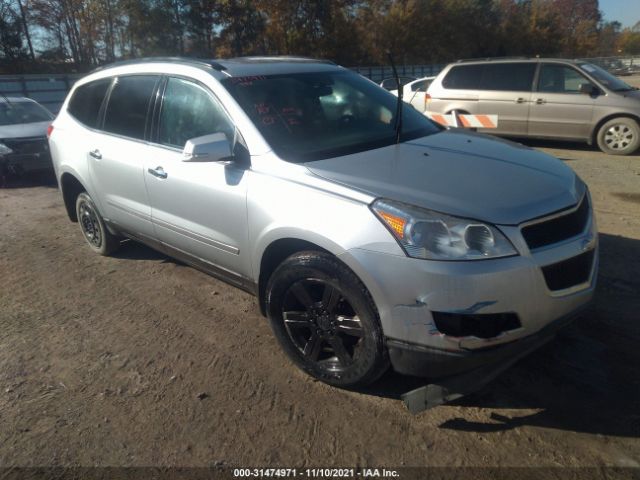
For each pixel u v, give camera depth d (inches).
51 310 166.1
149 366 133.0
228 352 137.5
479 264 94.5
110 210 182.9
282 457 101.2
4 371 133.5
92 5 1421.0
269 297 123.0
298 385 122.2
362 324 106.7
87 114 190.5
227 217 131.3
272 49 1421.0
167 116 153.2
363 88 161.6
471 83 411.2
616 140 360.5
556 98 375.6
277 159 122.5
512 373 122.0
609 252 185.6
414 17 1724.9
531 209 101.5
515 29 2263.8
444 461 98.2
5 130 352.8
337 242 104.2
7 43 1437.0
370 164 118.9
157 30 1378.0
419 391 102.0
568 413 108.6
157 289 177.5
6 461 103.3
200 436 107.7
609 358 125.5
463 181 109.7
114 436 108.8
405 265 96.9
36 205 299.1
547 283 100.0
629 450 98.2
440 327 97.0
